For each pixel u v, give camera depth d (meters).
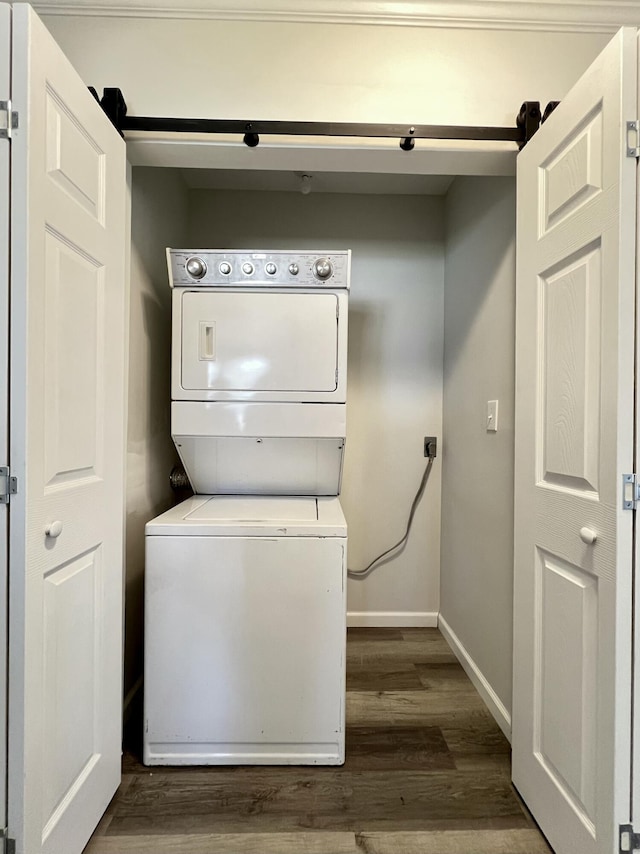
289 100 1.55
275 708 1.56
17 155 0.95
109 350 1.35
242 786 1.49
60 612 1.11
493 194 1.94
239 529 1.55
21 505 0.96
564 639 1.21
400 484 2.70
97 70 1.53
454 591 2.42
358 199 2.64
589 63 1.58
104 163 1.31
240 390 1.85
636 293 1.00
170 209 2.26
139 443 1.89
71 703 1.17
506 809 1.42
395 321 2.67
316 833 1.33
